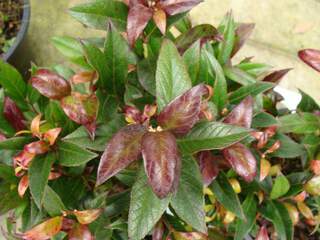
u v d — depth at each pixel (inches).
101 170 10.1
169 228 13.0
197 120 11.2
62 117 13.0
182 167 11.3
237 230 13.9
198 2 12.6
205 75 13.8
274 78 16.2
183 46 14.1
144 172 11.0
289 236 14.1
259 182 14.4
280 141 14.7
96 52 12.2
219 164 13.2
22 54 24.6
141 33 13.3
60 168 13.2
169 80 11.5
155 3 12.8
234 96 14.0
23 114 14.3
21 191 12.3
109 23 12.2
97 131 11.9
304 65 26.6
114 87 12.9
